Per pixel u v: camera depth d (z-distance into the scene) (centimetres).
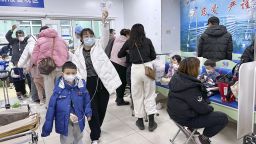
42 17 585
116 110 349
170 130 272
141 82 265
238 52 431
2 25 547
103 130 278
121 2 696
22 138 154
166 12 560
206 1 484
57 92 187
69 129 194
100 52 234
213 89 255
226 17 446
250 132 152
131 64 288
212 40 316
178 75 208
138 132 270
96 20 660
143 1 612
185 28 557
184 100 200
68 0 612
